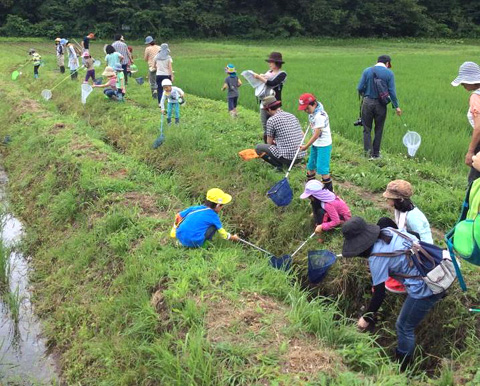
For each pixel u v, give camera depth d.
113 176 8.23
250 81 8.54
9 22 47.19
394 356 4.78
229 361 3.96
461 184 7.50
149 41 14.35
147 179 8.20
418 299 4.18
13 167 11.08
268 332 4.28
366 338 4.40
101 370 4.82
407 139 7.96
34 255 7.61
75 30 49.47
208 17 52.84
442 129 10.73
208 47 43.69
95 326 5.41
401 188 4.68
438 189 7.18
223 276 5.12
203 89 16.66
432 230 6.20
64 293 6.29
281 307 4.75
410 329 4.37
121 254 6.06
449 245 4.14
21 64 24.67
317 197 5.86
